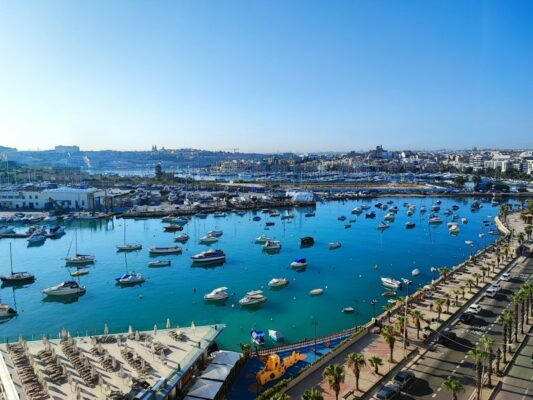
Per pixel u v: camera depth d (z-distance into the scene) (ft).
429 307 334.24
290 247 629.10
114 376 211.61
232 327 343.67
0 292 445.37
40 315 379.14
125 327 348.18
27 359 228.02
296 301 401.70
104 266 537.24
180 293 431.43
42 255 596.29
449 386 183.11
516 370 234.99
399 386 212.84
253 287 444.55
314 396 159.53
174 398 209.15
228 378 227.20
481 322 302.04
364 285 447.83
